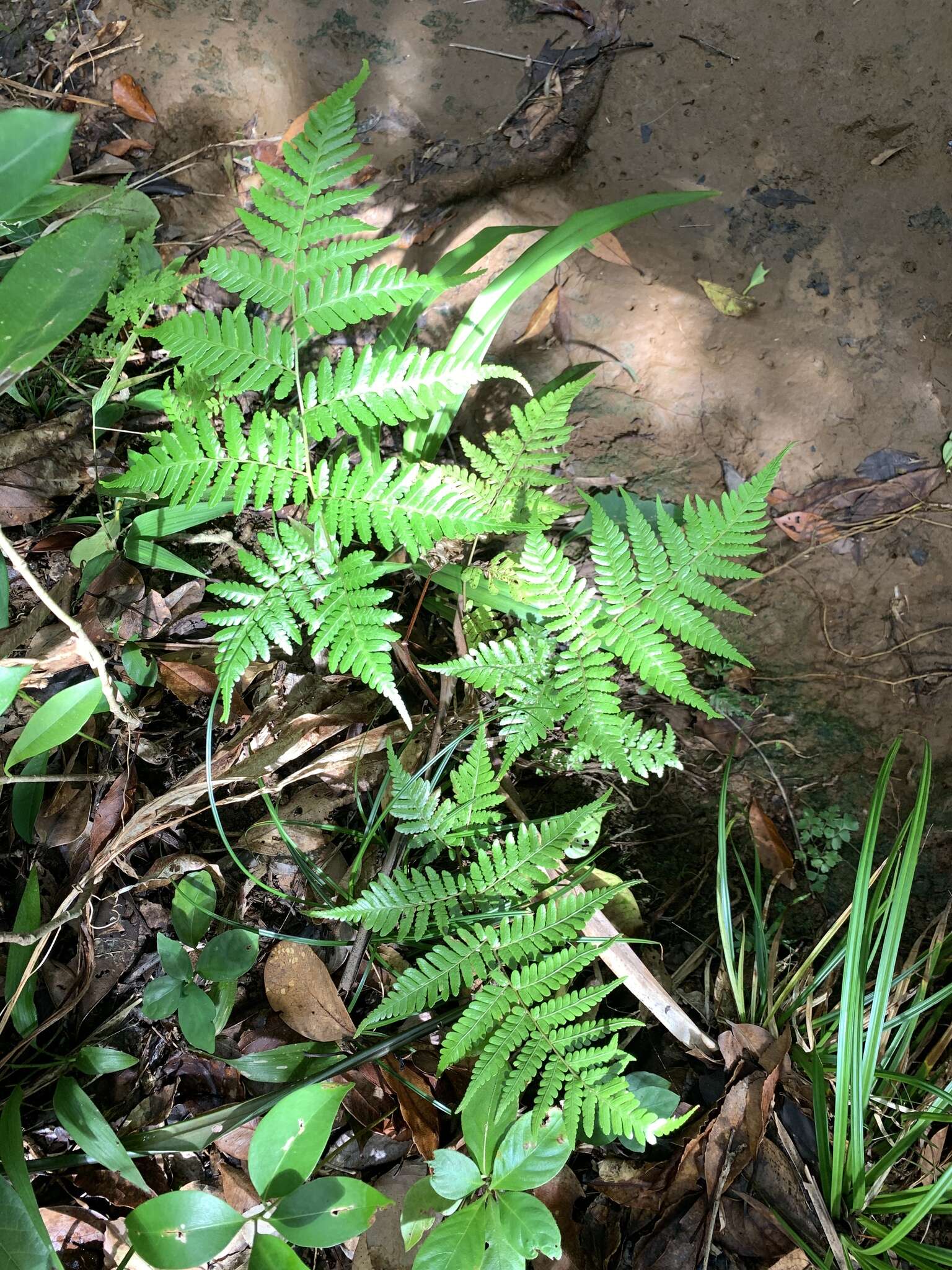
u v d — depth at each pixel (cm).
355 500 88
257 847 99
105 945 95
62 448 111
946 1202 89
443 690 103
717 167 124
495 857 90
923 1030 96
